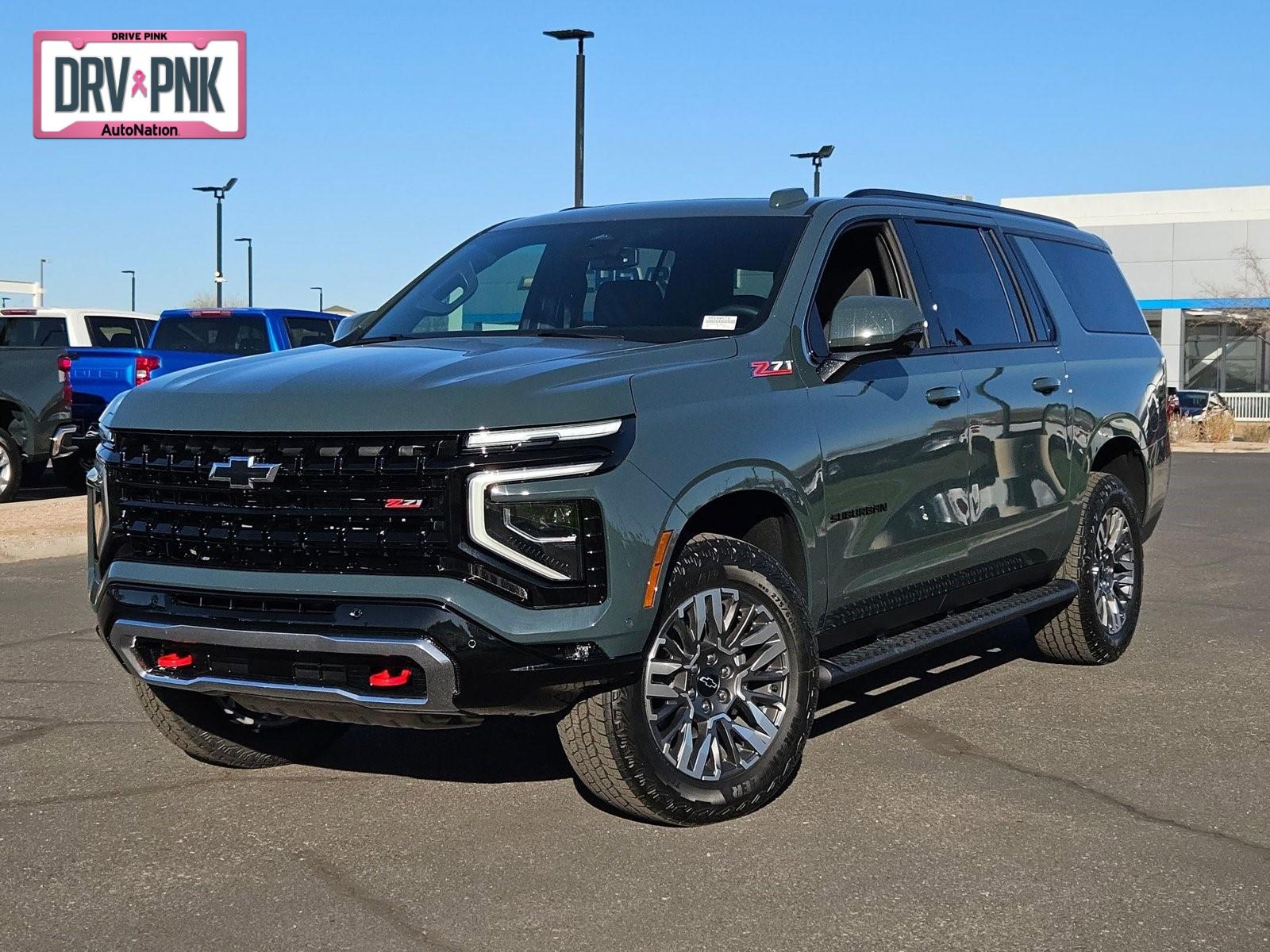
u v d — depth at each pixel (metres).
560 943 3.67
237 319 17.27
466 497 4.05
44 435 14.51
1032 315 6.70
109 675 6.97
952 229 6.35
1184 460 24.78
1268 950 3.63
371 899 3.99
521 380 4.23
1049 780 5.12
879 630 5.53
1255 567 10.56
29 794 5.01
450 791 5.02
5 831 4.61
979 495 5.95
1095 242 7.78
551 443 4.13
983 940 3.69
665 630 4.42
